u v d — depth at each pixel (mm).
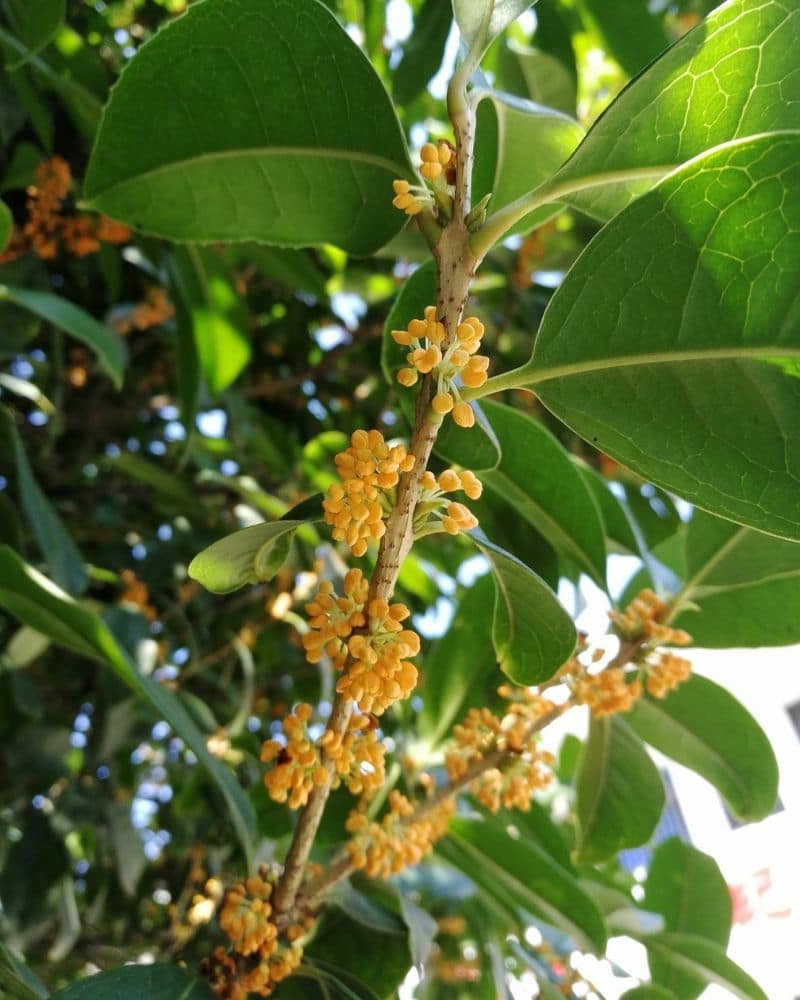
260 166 191
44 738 358
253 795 305
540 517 249
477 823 287
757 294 142
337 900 224
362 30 472
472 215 155
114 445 491
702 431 150
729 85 158
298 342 524
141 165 193
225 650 430
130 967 176
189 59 177
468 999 450
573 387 155
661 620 238
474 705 301
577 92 434
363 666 146
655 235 144
